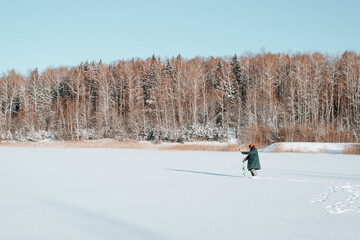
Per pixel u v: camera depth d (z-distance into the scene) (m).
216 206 9.59
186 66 82.81
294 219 8.06
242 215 8.51
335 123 62.91
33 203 10.18
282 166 21.97
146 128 67.44
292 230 7.11
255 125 52.81
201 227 7.41
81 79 84.19
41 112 76.38
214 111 68.31
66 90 89.12
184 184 13.91
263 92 68.25
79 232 7.14
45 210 9.24
